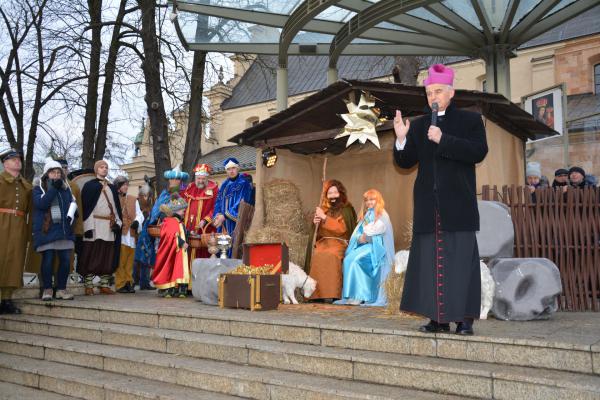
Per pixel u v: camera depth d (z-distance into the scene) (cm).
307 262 751
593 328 454
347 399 372
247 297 612
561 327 462
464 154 387
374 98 714
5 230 729
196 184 891
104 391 481
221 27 1112
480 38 966
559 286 514
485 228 571
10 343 649
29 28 1691
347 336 453
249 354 473
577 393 322
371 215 695
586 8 898
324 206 765
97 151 1564
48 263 738
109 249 853
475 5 832
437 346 407
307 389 394
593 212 613
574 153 1723
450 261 393
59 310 704
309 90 2841
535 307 506
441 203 393
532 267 516
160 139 1420
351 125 712
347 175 863
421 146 414
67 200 757
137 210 1016
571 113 1933
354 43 1136
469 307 388
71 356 575
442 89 410
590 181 827
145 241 955
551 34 2252
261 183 827
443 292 390
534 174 879
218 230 852
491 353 386
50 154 820
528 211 629
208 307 652
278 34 1118
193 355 514
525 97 1065
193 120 1483
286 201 816
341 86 709
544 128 771
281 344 475
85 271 841
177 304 695
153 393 446
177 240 800
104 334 599
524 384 341
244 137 820
